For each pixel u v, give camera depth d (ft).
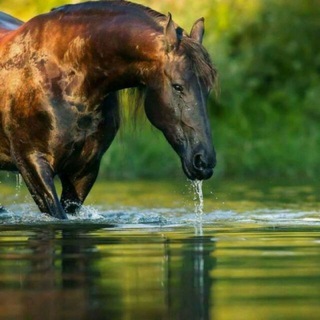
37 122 78.74
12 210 93.61
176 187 128.88
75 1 174.19
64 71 78.54
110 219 80.48
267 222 77.87
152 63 74.90
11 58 79.97
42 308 42.83
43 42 79.25
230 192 116.67
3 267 53.36
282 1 177.17
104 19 77.71
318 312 41.75
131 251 59.21
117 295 45.44
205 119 72.79
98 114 79.46
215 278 49.60
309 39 175.73
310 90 170.50
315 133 163.53
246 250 59.41
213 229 72.18
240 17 175.63
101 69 77.56
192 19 171.01
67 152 79.51
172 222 77.92
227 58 170.40
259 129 164.96
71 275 50.65
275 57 173.99
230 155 158.40
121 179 147.74
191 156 72.38
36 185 79.82
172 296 45.21
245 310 42.34
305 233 69.00
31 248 61.00
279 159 158.40
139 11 77.56
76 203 83.61
